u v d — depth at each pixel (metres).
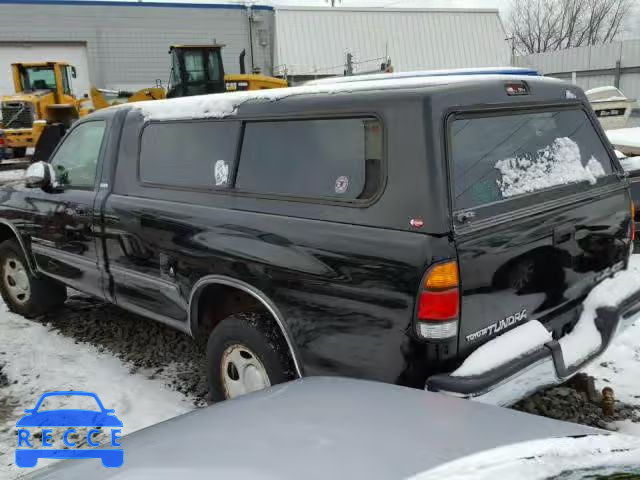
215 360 3.33
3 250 5.27
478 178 2.69
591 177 3.39
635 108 11.15
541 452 1.55
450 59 31.11
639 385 3.85
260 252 3.01
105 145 4.18
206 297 3.51
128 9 27.55
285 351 3.04
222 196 3.30
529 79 3.22
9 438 3.39
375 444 1.69
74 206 4.32
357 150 2.74
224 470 1.62
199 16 28.28
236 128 3.30
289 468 1.59
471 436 1.71
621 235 3.58
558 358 2.77
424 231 2.46
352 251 2.63
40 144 12.92
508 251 2.68
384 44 30.20
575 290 3.17
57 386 4.00
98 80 27.64
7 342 4.71
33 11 26.69
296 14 29.42
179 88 17.86
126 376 4.15
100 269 4.20
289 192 2.99
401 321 2.49
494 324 2.66
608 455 1.55
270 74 29.36
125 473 1.67
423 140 2.51
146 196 3.78
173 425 1.99
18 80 20.12
